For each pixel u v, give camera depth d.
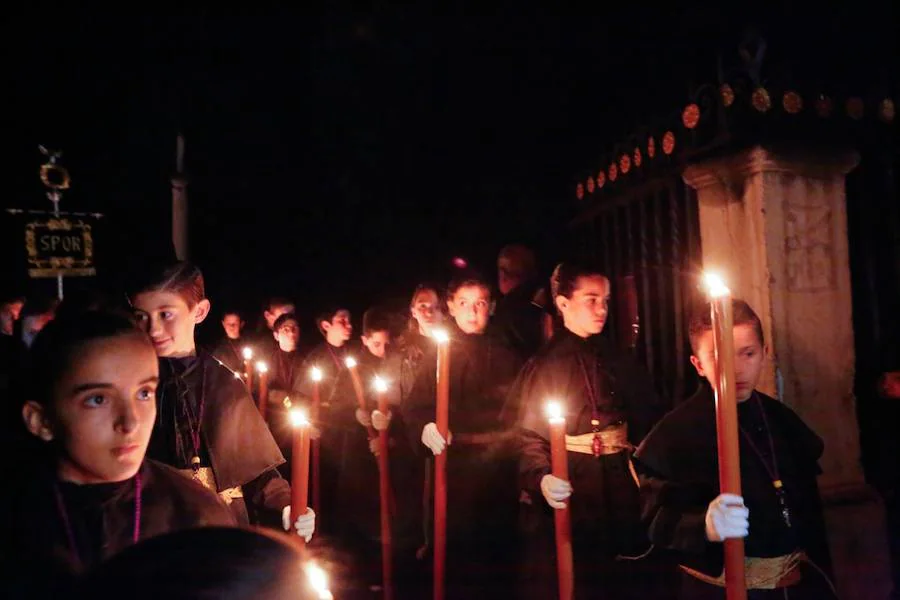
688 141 4.10
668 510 2.39
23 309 3.54
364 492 5.88
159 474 1.66
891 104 3.98
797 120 3.82
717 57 4.08
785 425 2.54
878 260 4.08
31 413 1.52
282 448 5.90
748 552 2.35
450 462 4.01
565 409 3.22
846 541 3.55
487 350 4.15
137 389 1.52
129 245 7.98
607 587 3.18
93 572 0.91
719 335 1.77
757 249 3.59
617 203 5.12
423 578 4.88
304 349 9.30
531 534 3.38
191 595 0.87
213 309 9.23
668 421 2.51
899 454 4.01
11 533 1.45
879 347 4.03
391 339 5.99
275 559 0.94
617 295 5.23
